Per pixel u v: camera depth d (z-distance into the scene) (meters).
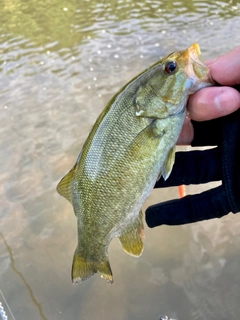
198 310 0.40
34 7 1.15
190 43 0.92
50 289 0.44
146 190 0.22
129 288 0.43
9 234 0.50
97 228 0.22
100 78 0.80
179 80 0.21
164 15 1.06
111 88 0.77
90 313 0.41
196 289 0.43
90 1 1.17
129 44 0.93
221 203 0.26
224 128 0.24
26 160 0.61
